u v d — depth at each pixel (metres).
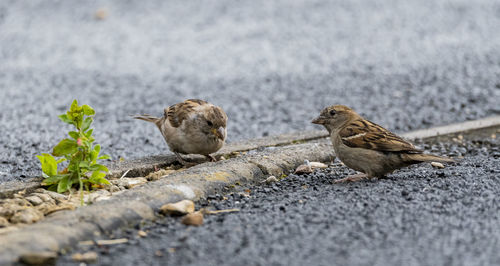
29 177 9.55
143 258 6.06
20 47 23.75
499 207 7.41
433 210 7.28
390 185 8.59
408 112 15.76
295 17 28.80
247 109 16.41
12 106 16.11
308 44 24.66
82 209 7.02
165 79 19.94
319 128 14.26
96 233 6.61
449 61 22.17
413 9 31.06
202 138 10.31
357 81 19.64
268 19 28.28
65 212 7.12
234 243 6.36
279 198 8.14
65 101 16.91
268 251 6.14
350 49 23.97
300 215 7.20
